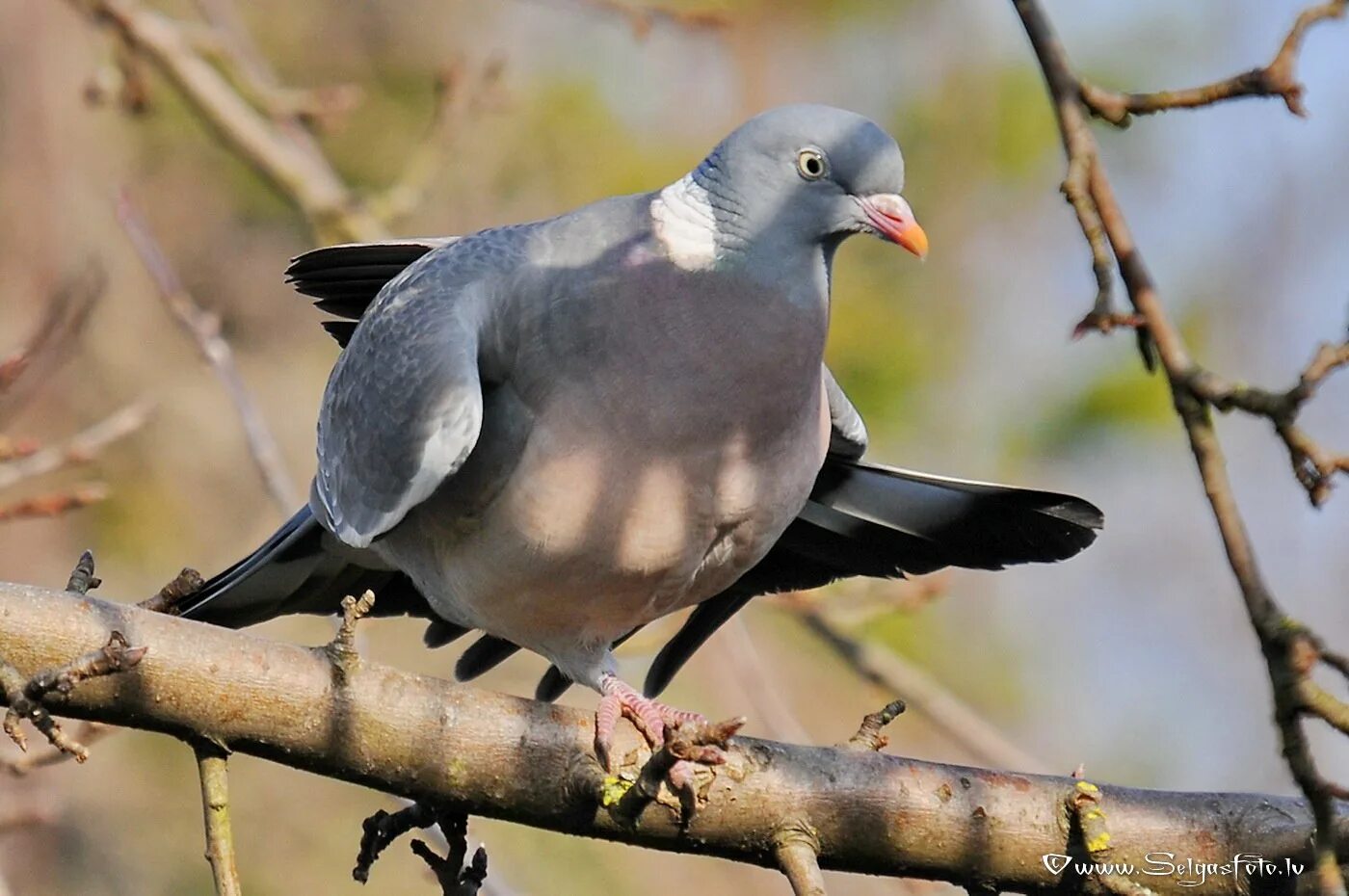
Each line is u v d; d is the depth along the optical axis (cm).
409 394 766
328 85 1834
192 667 653
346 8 1856
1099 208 602
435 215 1688
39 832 1470
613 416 756
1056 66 622
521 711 686
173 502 1642
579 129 1664
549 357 762
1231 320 1585
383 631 1583
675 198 790
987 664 1606
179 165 1764
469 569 802
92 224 1680
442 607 851
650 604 809
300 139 1308
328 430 831
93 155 1711
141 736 1538
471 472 776
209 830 651
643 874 1569
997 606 1642
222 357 955
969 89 1559
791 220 779
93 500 898
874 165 780
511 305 775
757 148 782
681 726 620
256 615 900
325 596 909
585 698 1579
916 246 775
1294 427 550
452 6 1866
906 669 1169
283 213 1795
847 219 784
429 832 931
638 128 1670
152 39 1259
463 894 684
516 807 682
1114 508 1662
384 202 1268
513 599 802
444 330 776
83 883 1480
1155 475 1602
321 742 666
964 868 693
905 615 1537
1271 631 538
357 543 782
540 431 763
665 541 774
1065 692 1636
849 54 1589
